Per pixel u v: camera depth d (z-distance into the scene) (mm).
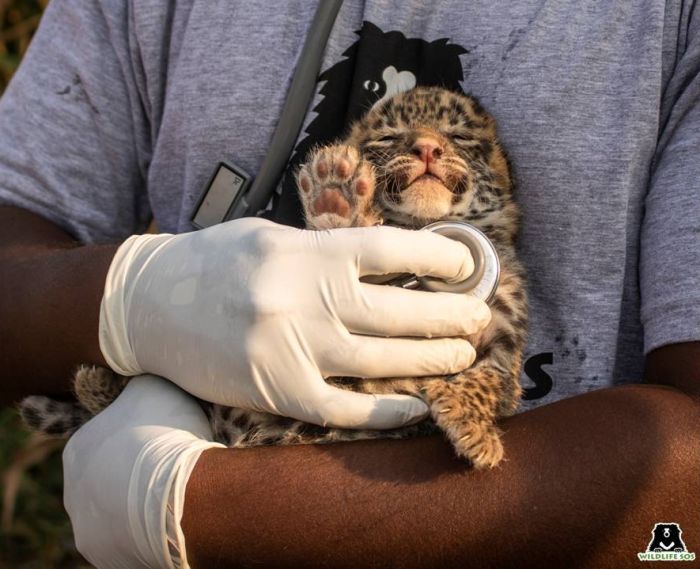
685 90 667
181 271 665
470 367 705
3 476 1256
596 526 581
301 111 709
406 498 591
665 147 674
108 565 639
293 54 721
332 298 643
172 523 596
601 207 675
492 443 602
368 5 713
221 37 729
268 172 713
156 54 749
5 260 716
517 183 699
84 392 706
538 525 582
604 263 677
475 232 679
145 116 770
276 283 644
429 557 585
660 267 644
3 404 752
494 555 584
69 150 757
